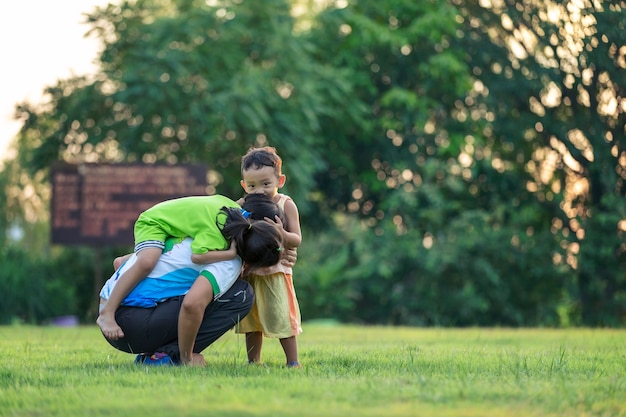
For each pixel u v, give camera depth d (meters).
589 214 37.09
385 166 41.94
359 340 14.53
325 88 38.56
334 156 40.53
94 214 31.02
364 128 39.22
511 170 39.94
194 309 7.65
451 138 38.97
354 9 40.81
